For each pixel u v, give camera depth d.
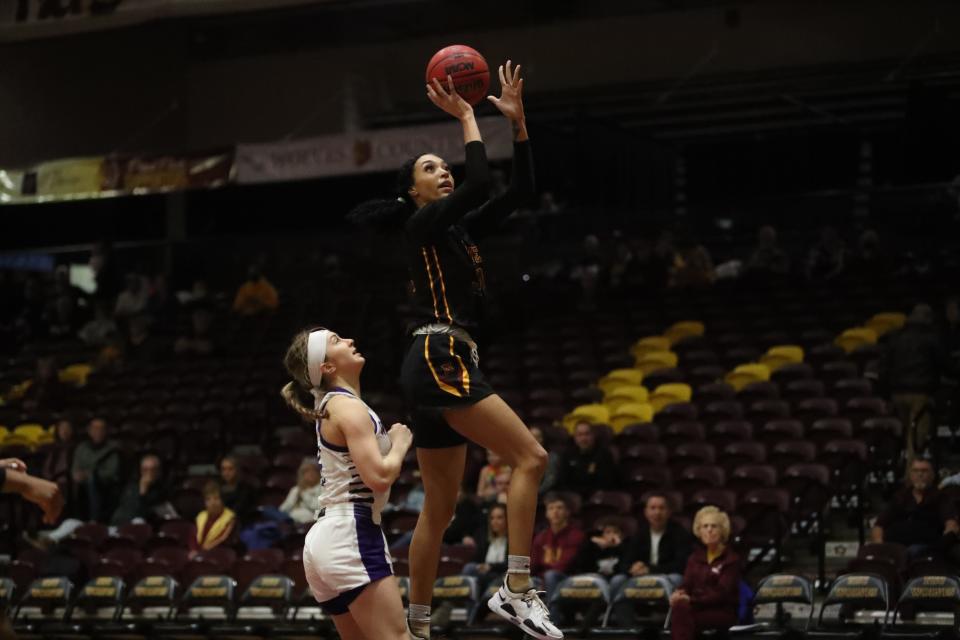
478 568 11.85
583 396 16.45
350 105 25.83
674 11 23.69
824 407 14.45
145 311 22.80
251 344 21.17
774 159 27.56
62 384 19.95
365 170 20.75
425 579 5.30
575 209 23.12
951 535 10.93
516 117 5.21
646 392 16.03
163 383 19.89
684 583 10.58
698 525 10.62
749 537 12.29
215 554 13.30
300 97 26.23
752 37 23.20
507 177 23.77
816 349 16.33
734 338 17.64
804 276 20.17
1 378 21.45
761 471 12.96
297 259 24.14
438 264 5.09
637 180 25.70
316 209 28.02
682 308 19.66
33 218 28.62
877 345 16.12
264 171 21.45
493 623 11.45
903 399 14.23
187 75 26.97
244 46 26.58
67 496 15.82
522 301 20.66
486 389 5.01
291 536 13.38
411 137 20.50
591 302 20.83
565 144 25.08
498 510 12.02
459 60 5.11
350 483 5.59
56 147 26.34
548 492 13.52
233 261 24.44
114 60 26.89
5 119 25.62
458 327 5.06
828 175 27.16
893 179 26.42
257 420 18.20
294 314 22.09
